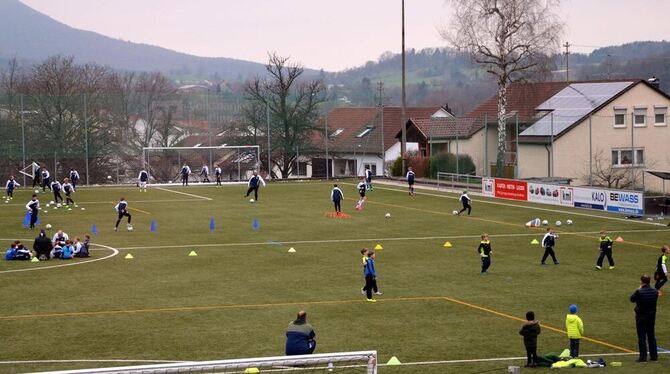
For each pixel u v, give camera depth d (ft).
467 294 109.29
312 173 340.59
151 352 82.84
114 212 199.52
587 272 123.75
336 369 73.87
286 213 196.54
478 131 277.85
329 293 110.11
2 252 143.74
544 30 260.21
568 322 78.07
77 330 91.66
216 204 216.74
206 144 302.66
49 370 76.43
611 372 73.20
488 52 262.47
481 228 169.58
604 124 243.81
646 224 172.96
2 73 468.34
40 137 277.23
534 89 289.94
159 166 293.84
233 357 80.89
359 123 368.27
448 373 74.69
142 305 103.60
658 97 247.50
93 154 282.97
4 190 254.47
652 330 77.71
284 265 130.62
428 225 174.29
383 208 205.05
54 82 299.79
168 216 191.93
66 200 216.95
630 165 241.35
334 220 183.21
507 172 259.19
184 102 302.04
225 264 131.75
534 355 76.84
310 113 314.14
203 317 97.40
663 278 107.24
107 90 303.68
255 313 99.30
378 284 115.55
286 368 72.74
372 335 88.99
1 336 89.20
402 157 290.15
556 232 163.02
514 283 116.16
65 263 132.98
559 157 242.58
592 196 197.26
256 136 307.37
